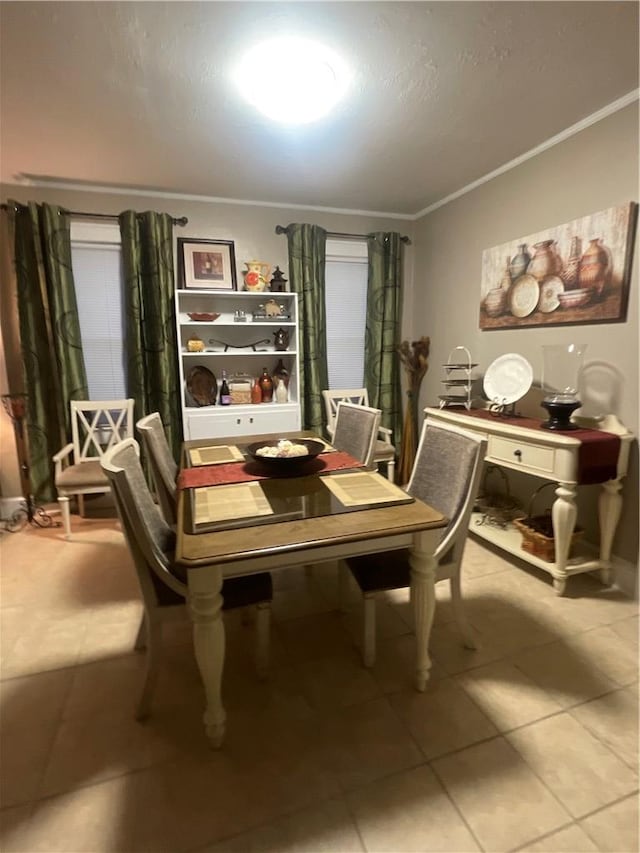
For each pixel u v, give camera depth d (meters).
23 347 3.22
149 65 1.91
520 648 1.93
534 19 1.67
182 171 3.05
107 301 3.50
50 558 2.81
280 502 1.62
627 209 2.22
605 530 2.33
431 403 4.06
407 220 4.12
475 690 1.70
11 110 2.26
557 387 2.50
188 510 1.57
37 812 1.27
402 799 1.30
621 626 2.07
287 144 2.65
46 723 1.58
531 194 2.80
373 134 2.54
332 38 1.75
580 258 2.48
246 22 1.66
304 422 3.93
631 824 1.23
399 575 1.77
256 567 1.38
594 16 1.66
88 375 3.54
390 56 1.87
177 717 1.60
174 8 1.59
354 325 4.17
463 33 1.74
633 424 2.28
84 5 1.57
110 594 2.40
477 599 2.30
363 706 1.64
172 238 3.47
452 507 1.79
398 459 4.17
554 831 1.21
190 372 3.71
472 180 3.27
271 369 3.97
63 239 3.21
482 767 1.39
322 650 1.95
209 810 1.28
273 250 3.80
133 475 1.64
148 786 1.35
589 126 2.40
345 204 3.80
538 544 2.46
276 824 1.24
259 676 1.76
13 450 3.42
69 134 2.50
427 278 3.98
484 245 3.25
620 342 2.32
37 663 1.88
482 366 3.36
